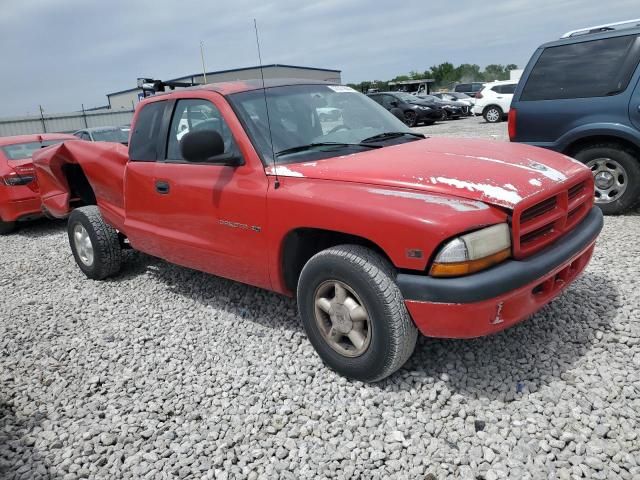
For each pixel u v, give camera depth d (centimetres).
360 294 293
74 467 272
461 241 259
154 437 291
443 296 263
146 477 261
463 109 2748
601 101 612
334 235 327
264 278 363
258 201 344
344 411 295
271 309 432
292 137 369
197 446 277
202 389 332
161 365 368
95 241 533
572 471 237
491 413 279
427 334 281
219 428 292
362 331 307
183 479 258
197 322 429
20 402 338
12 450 293
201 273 539
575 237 313
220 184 371
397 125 430
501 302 266
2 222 876
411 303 275
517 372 312
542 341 343
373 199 288
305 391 317
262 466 261
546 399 287
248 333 398
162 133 434
